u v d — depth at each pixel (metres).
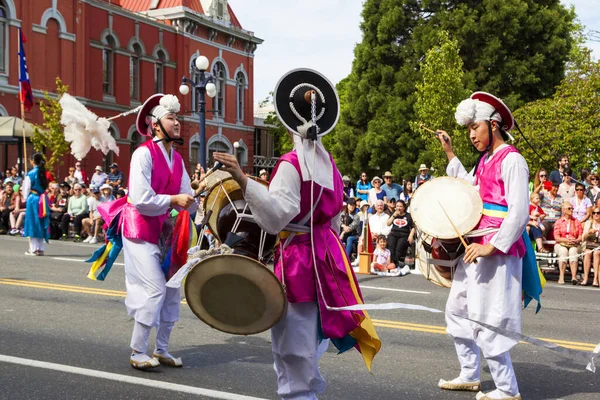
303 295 3.65
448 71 27.45
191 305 3.61
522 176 4.54
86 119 5.73
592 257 12.25
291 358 3.69
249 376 5.36
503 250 4.46
